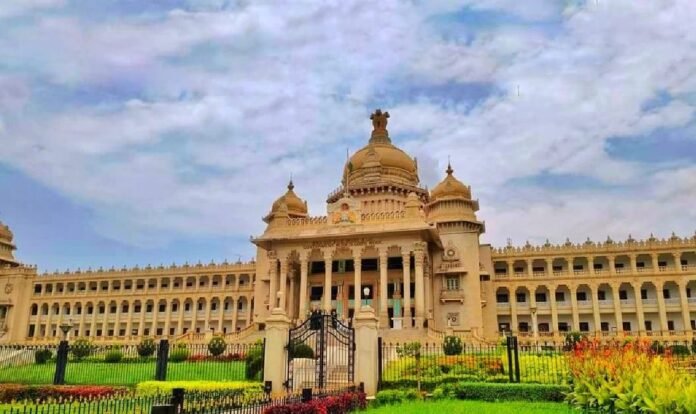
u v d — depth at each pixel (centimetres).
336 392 2122
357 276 6216
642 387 1420
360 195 7481
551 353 3275
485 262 7894
